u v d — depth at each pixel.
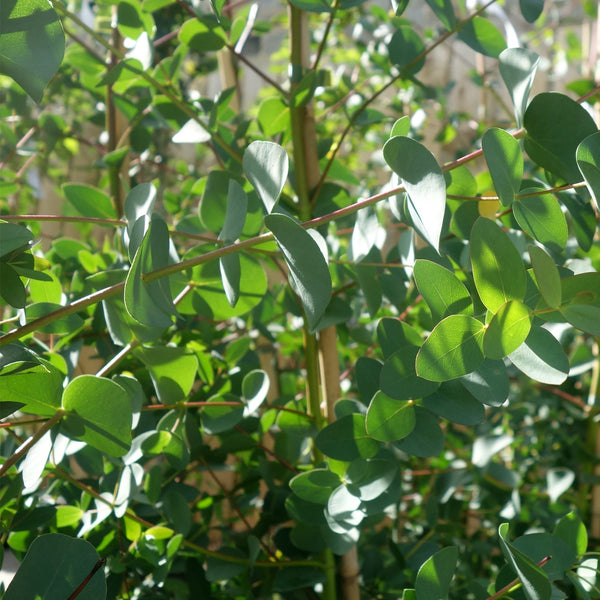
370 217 0.61
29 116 0.96
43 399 0.46
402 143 0.45
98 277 0.60
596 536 1.01
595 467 1.05
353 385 0.96
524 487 1.08
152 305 0.46
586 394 1.12
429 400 0.54
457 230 0.61
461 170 0.60
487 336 0.43
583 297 0.44
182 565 0.73
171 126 0.81
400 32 0.71
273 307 0.81
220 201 0.68
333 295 0.70
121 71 0.65
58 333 0.60
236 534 0.74
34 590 0.43
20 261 0.49
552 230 0.48
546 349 0.46
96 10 1.01
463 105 1.78
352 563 0.71
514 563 0.47
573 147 0.49
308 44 0.73
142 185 0.56
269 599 0.72
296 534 0.66
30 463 0.49
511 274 0.43
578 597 0.81
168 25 1.21
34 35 0.37
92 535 0.63
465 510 1.18
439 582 0.50
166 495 0.64
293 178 0.77
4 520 0.59
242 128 0.76
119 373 0.74
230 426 0.65
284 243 0.44
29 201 1.25
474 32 0.64
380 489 0.57
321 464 0.65
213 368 0.75
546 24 1.74
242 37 0.72
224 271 0.53
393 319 0.56
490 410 0.99
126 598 0.65
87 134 1.36
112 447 0.47
